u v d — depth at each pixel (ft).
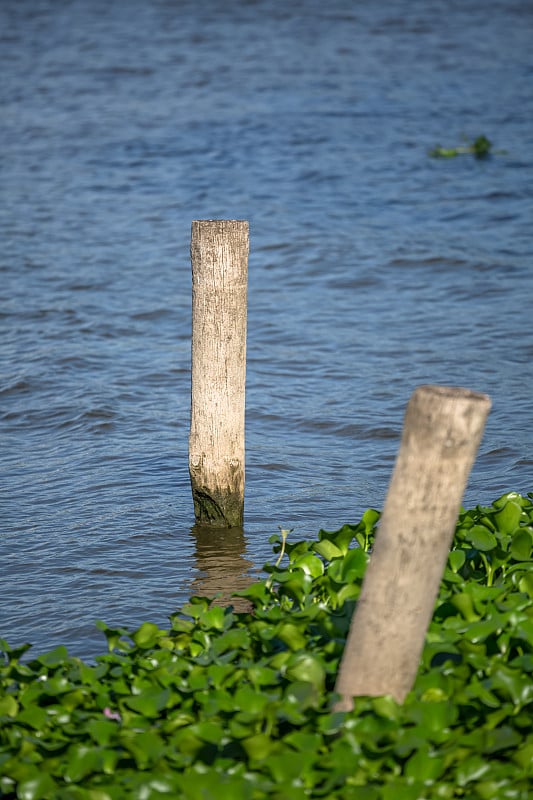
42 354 150.61
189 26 482.69
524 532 68.54
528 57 416.46
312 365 146.61
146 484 108.68
